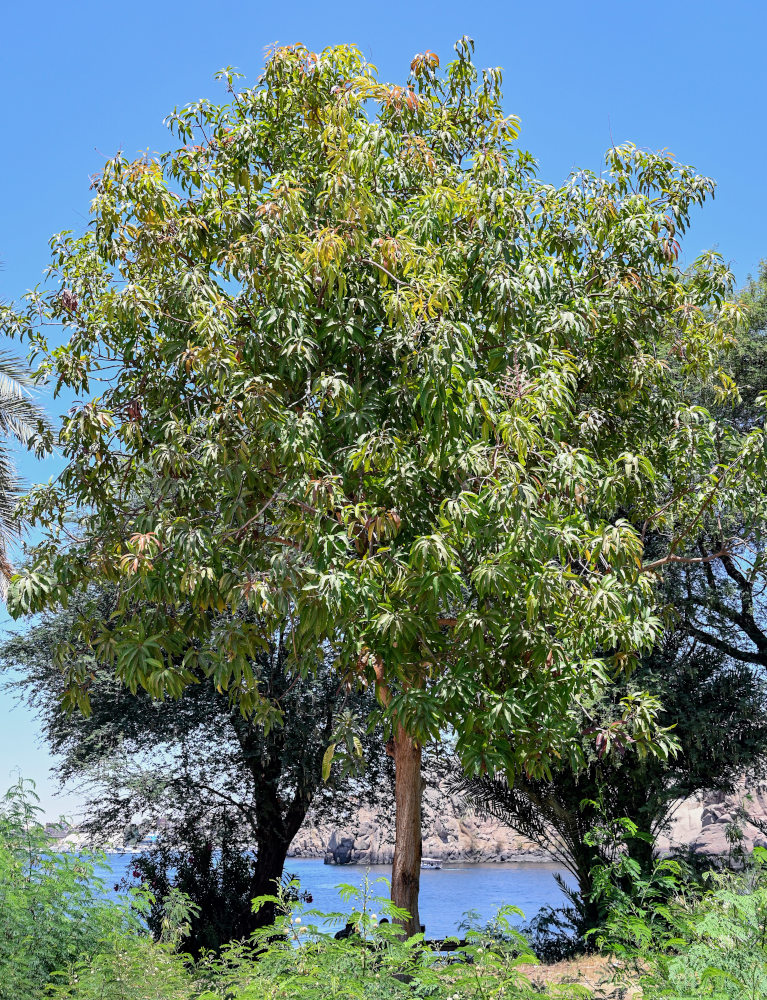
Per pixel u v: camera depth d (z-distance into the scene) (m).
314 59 9.42
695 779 16.02
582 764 8.55
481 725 7.54
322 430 8.36
